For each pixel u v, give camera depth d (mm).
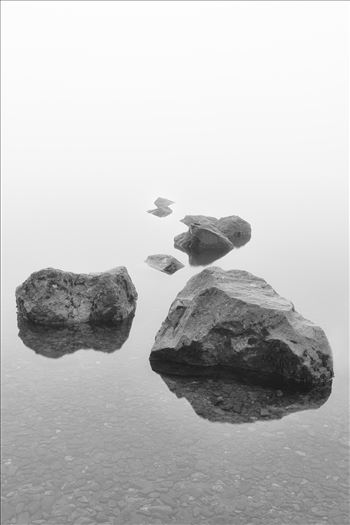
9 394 15992
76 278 22641
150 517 11039
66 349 19484
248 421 14703
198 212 52281
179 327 18609
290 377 16844
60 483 12031
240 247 37500
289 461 12914
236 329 17500
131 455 13078
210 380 17094
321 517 11094
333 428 14352
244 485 12039
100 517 11039
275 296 19141
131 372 17625
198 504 11430
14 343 19984
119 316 22250
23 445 13375
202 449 13383
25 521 10922
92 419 14664
